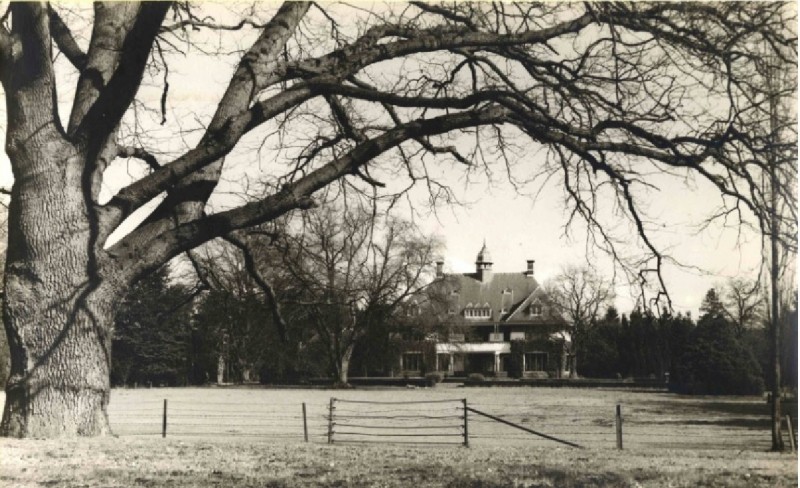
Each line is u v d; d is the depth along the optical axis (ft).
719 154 50.21
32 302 44.06
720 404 132.46
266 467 41.11
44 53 44.34
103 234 45.01
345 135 60.90
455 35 51.49
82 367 44.45
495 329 321.11
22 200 44.57
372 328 200.75
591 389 207.21
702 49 50.06
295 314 178.09
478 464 44.68
